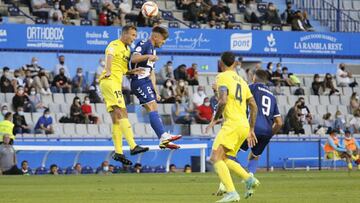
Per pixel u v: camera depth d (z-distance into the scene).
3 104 83.75
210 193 42.72
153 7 49.84
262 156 87.06
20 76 87.31
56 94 87.94
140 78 45.31
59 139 79.50
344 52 108.38
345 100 101.50
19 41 93.56
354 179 60.25
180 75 93.75
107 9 98.12
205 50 101.00
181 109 90.25
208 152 84.56
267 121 44.66
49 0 98.38
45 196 40.00
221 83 35.75
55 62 95.12
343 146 88.06
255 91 44.81
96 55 96.88
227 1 108.19
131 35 44.78
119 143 45.44
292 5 114.31
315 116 97.56
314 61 107.19
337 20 113.44
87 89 90.44
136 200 36.75
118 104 44.78
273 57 104.88
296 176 66.12
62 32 95.12
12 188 47.88
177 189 46.75
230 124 35.69
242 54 102.88
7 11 96.88
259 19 107.06
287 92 98.88
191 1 104.88
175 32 99.69
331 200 36.62
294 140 88.50
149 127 88.25
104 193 42.75
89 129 85.31
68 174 73.38
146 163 82.00
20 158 77.25
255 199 37.28
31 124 83.94
